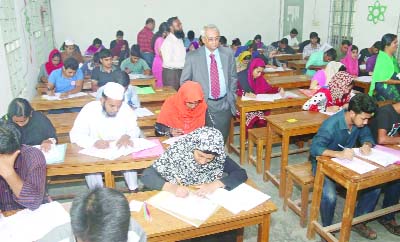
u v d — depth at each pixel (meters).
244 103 3.69
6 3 3.38
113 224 0.86
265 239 1.82
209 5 8.84
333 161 2.27
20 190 1.65
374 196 2.56
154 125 3.18
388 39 3.97
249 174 3.60
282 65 6.72
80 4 7.93
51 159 2.24
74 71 4.07
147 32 6.91
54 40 7.81
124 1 8.20
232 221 1.70
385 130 2.53
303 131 3.05
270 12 9.37
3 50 3.10
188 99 2.80
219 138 1.81
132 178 2.75
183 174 1.90
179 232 1.62
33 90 4.54
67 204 1.72
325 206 2.46
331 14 7.68
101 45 7.49
